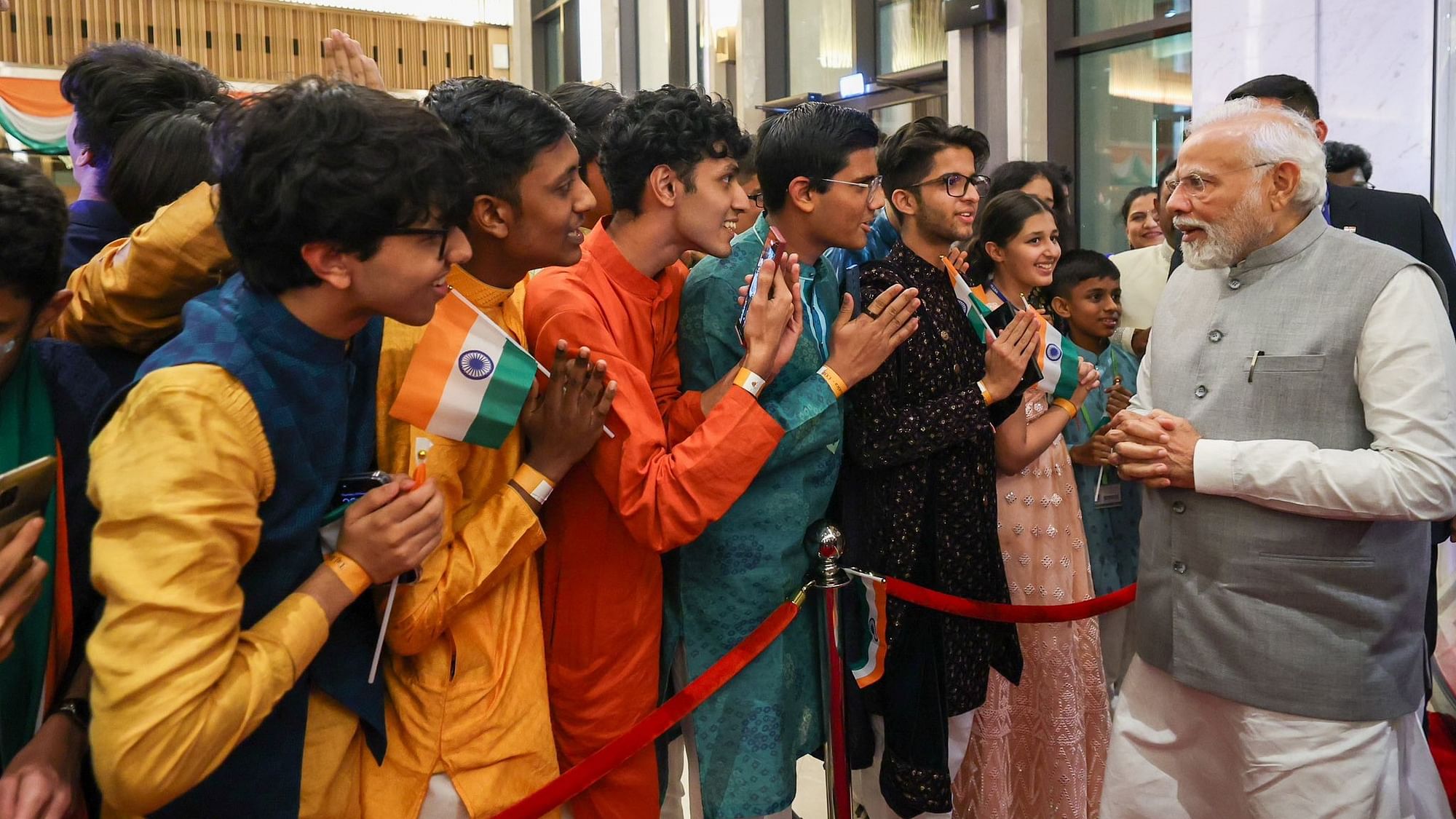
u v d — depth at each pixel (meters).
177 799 1.24
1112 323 2.97
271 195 1.15
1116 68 5.41
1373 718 1.76
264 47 12.50
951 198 2.10
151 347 1.49
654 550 1.61
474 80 1.51
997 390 2.03
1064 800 2.45
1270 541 1.79
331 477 1.29
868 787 2.30
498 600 1.50
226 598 1.13
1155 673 2.02
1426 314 1.71
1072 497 2.59
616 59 9.12
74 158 1.81
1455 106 3.66
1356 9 3.82
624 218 1.73
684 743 2.03
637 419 1.60
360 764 1.43
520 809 1.48
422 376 1.36
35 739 1.23
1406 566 1.77
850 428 1.95
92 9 11.67
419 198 1.18
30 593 1.12
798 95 7.37
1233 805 1.96
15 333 1.20
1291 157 1.80
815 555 1.89
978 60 5.91
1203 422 1.89
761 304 1.63
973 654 2.09
